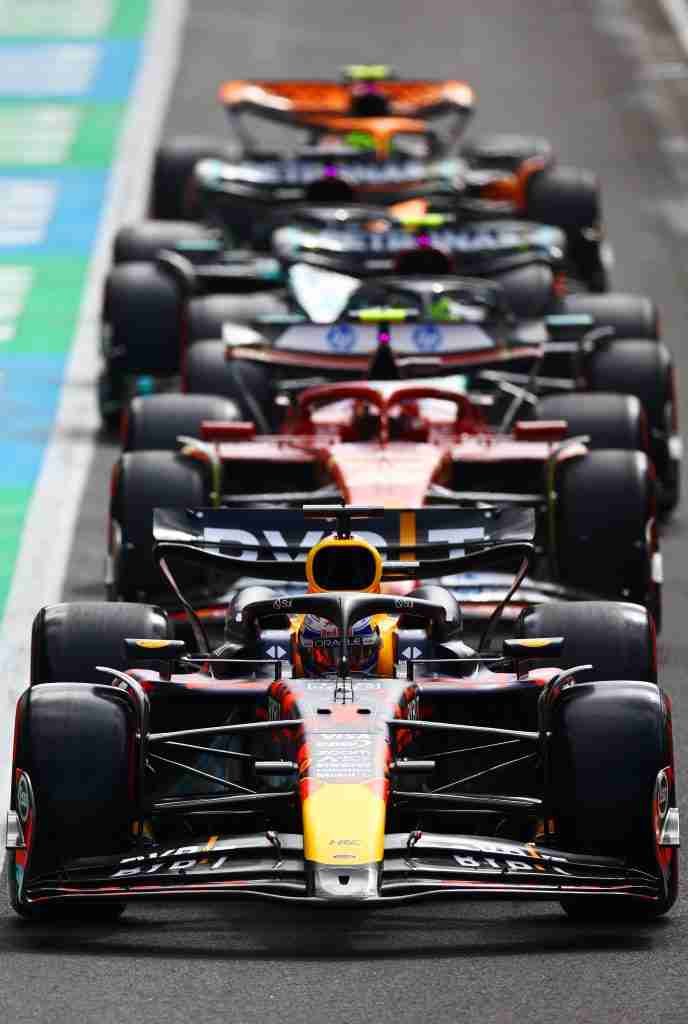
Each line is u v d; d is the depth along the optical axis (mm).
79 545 56469
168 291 68875
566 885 30500
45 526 58250
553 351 63750
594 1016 27797
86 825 31125
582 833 31375
